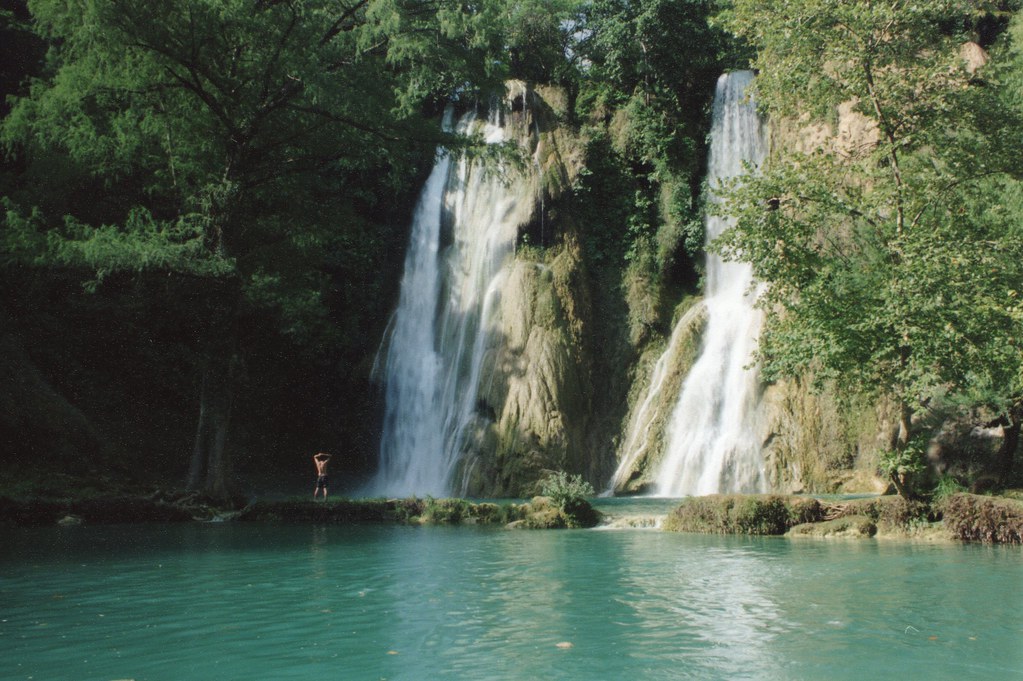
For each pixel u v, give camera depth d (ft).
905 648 20.38
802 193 52.90
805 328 49.96
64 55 72.18
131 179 93.40
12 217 69.56
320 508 61.21
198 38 68.74
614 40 127.95
